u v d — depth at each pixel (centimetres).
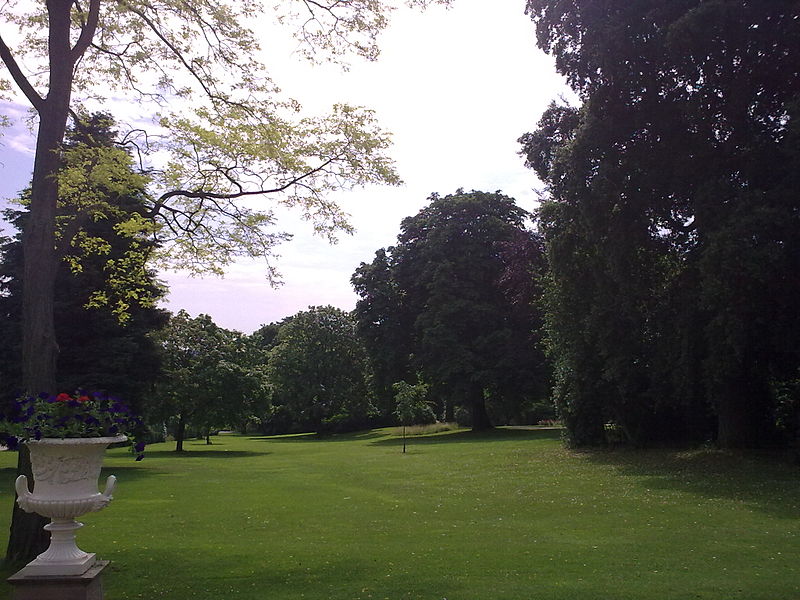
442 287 4216
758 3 1697
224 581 757
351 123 973
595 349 2428
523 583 720
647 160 1983
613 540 965
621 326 2169
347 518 1232
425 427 4922
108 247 1059
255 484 1881
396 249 4769
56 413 545
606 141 2047
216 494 1644
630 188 1989
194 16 974
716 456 1977
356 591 700
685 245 2059
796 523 1080
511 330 4100
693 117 1856
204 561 865
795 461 1788
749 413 2106
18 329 2392
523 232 3859
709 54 1803
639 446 2469
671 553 868
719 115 1934
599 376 2486
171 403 3772
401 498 1505
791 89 1855
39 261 844
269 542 1002
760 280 1585
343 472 2197
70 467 542
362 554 895
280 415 6669
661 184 1981
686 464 1922
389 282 4769
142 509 1383
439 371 4156
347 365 5678
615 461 2152
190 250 1091
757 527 1051
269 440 5447
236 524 1181
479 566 807
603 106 2062
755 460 1858
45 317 838
